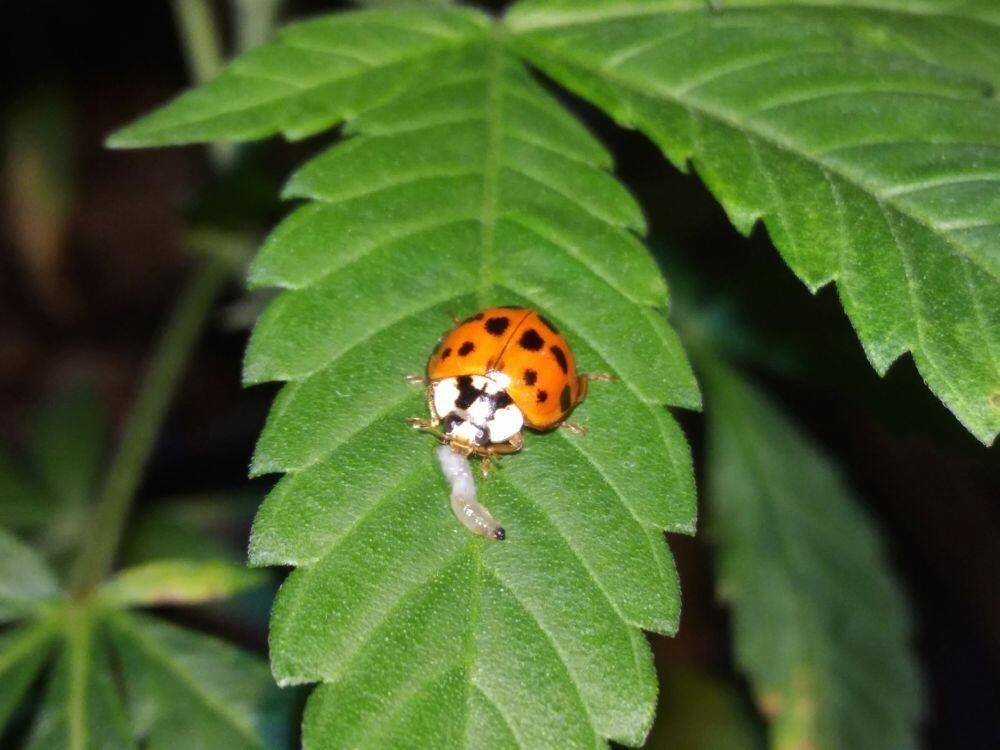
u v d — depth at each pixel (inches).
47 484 4.9
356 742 2.1
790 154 2.6
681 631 5.2
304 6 5.0
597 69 2.8
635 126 2.7
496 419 2.4
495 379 2.3
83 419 5.2
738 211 2.5
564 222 2.6
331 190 2.5
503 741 2.2
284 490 2.3
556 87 5.1
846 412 5.3
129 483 3.8
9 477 4.9
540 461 2.4
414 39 2.8
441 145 2.6
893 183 2.5
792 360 4.1
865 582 4.2
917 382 3.9
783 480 4.2
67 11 6.2
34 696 3.5
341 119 2.7
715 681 5.0
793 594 4.2
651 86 2.7
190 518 5.2
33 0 6.1
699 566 5.4
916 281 2.4
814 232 2.5
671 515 2.3
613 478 2.4
